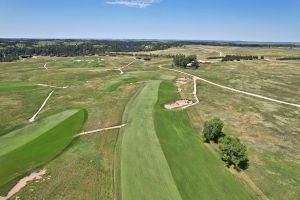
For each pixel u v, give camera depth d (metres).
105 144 48.66
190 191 35.94
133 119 59.56
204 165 42.25
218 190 36.47
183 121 59.84
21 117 64.44
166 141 49.44
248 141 50.72
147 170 40.22
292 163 43.47
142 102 71.94
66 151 45.56
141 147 46.97
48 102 77.06
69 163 41.78
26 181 37.25
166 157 43.81
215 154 45.97
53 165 41.19
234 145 41.41
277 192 36.62
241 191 36.53
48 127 55.94
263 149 47.78
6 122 61.16
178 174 39.47
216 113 65.56
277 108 70.06
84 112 65.06
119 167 41.00
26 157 43.50
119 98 77.56
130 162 42.28
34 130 54.66
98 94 83.12
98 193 35.03
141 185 36.75
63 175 38.62
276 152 46.84
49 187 35.84
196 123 59.25
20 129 55.72
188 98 78.81
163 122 58.25
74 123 57.97
